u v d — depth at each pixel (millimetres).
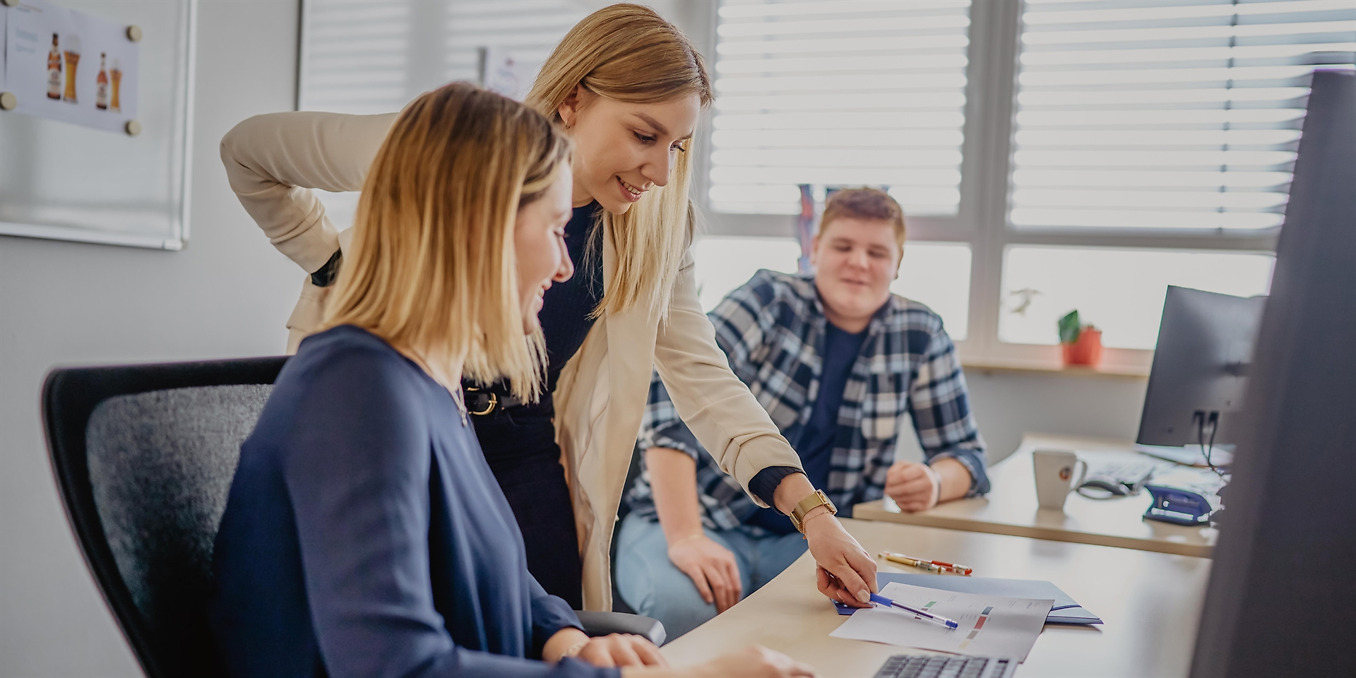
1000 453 3260
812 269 3352
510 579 896
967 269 3359
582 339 1418
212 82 1936
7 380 1593
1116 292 3201
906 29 3406
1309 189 637
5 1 1562
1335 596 638
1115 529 1567
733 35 3598
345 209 2256
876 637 1014
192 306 1910
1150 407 1797
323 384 739
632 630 1030
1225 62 3078
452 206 773
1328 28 2973
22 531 1625
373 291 787
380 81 2355
